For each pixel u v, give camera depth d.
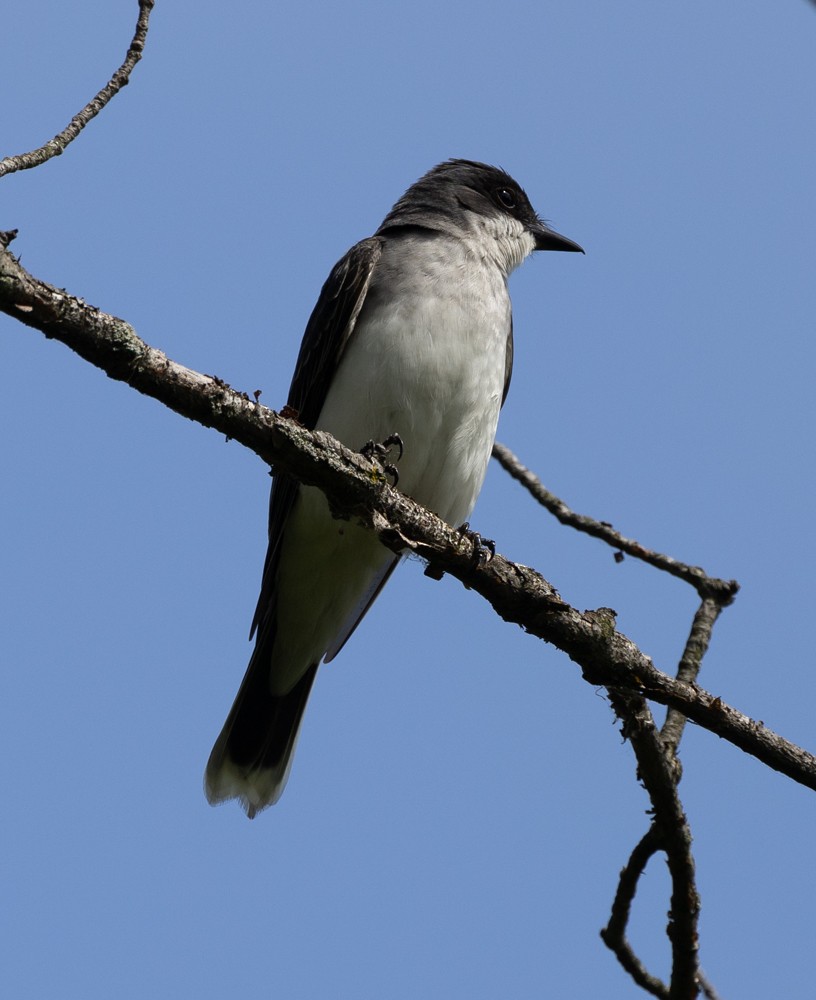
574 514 10.47
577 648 7.99
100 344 6.40
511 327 11.79
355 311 10.62
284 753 11.61
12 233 6.09
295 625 11.55
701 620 9.79
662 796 7.93
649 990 8.31
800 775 7.96
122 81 7.66
